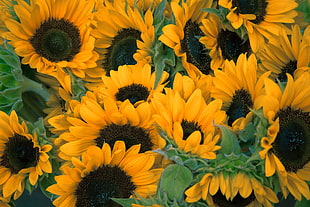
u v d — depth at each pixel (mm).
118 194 1024
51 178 1072
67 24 1107
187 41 1065
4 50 1093
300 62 1034
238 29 1078
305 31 1072
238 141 991
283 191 978
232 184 968
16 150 1064
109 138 1034
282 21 1088
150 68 1055
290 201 1152
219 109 1000
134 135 1033
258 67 1087
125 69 1061
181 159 971
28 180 1062
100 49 1117
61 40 1102
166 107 993
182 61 1050
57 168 1072
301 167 995
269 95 945
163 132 989
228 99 1033
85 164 1006
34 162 1062
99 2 1109
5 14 1104
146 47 1052
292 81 958
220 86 1026
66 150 1025
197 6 1069
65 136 1027
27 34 1095
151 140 1035
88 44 1100
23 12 1081
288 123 982
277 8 1092
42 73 1132
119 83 1062
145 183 1025
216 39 1074
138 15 1057
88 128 1025
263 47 1080
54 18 1105
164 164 1024
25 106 1156
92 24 1113
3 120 1055
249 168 967
